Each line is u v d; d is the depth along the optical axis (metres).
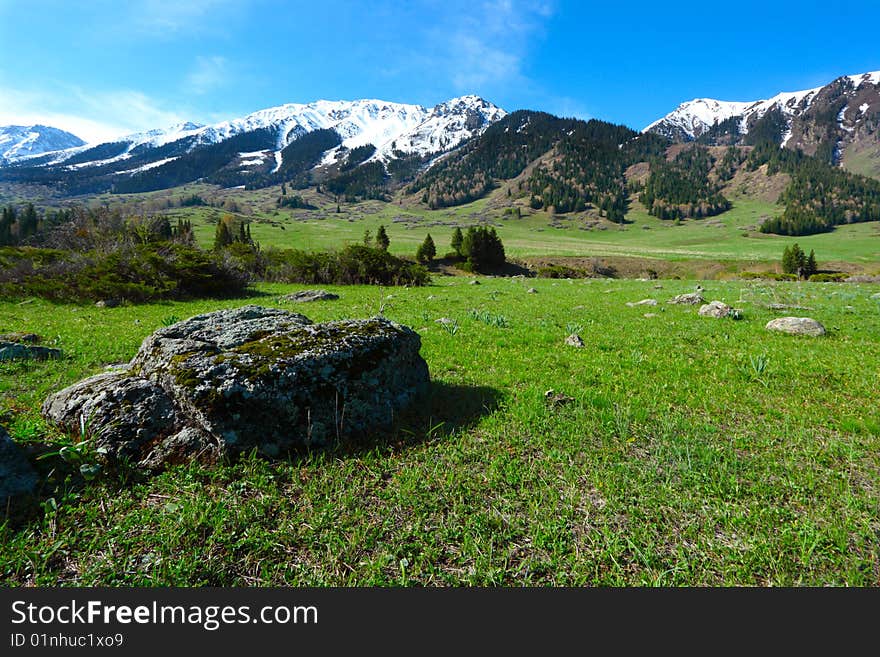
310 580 3.43
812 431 6.22
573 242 193.25
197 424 4.89
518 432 6.07
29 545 3.58
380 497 4.50
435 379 8.52
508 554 3.71
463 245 100.88
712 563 3.63
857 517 4.20
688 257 124.25
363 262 41.84
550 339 12.42
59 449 4.66
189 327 6.44
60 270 24.03
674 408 7.20
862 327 14.69
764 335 13.27
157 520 3.95
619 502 4.45
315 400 5.42
